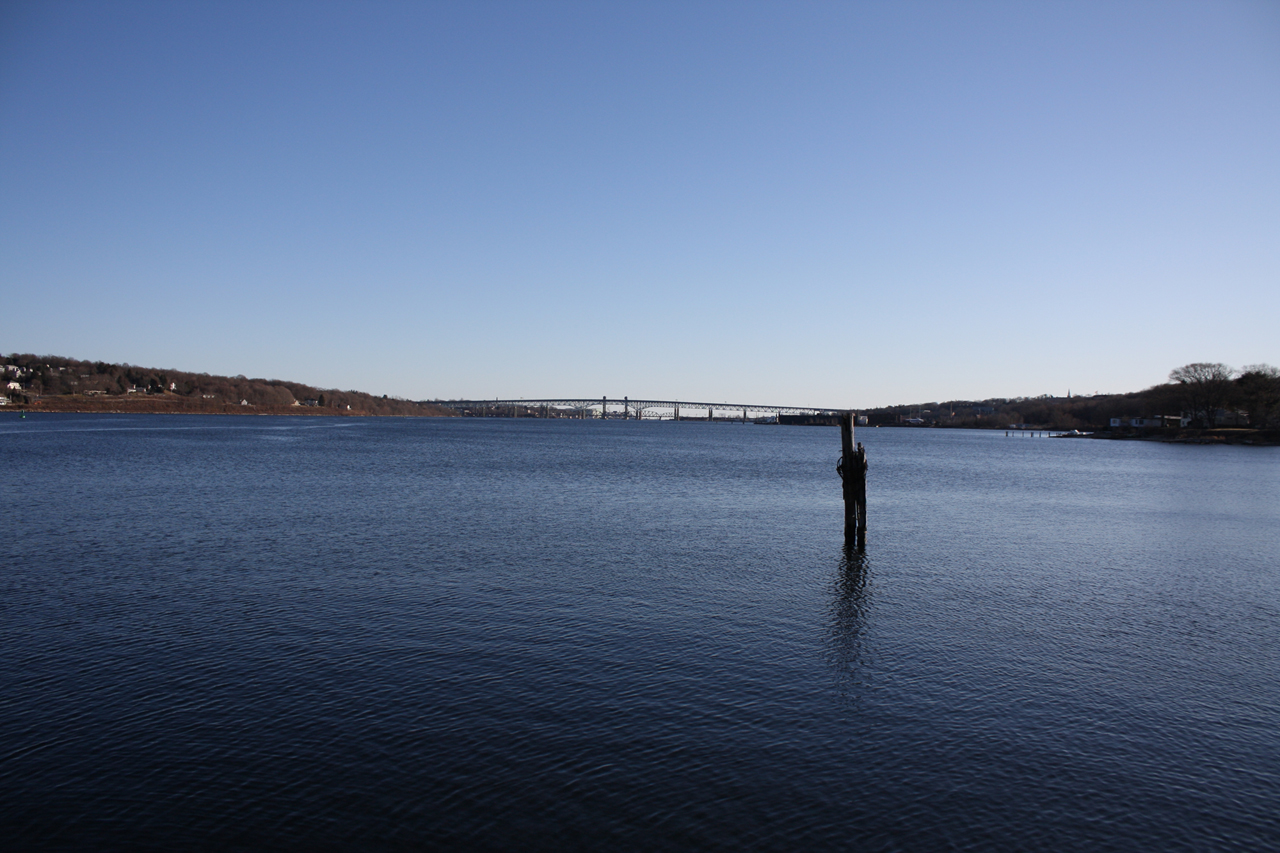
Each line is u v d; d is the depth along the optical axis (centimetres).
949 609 2228
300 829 1075
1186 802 1190
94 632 1848
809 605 2241
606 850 1045
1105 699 1566
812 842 1069
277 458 7838
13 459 6962
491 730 1362
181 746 1289
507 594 2273
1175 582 2638
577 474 6606
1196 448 15438
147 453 8081
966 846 1070
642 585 2428
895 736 1377
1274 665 1786
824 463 9175
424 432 18112
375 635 1862
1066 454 12988
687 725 1400
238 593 2227
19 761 1230
